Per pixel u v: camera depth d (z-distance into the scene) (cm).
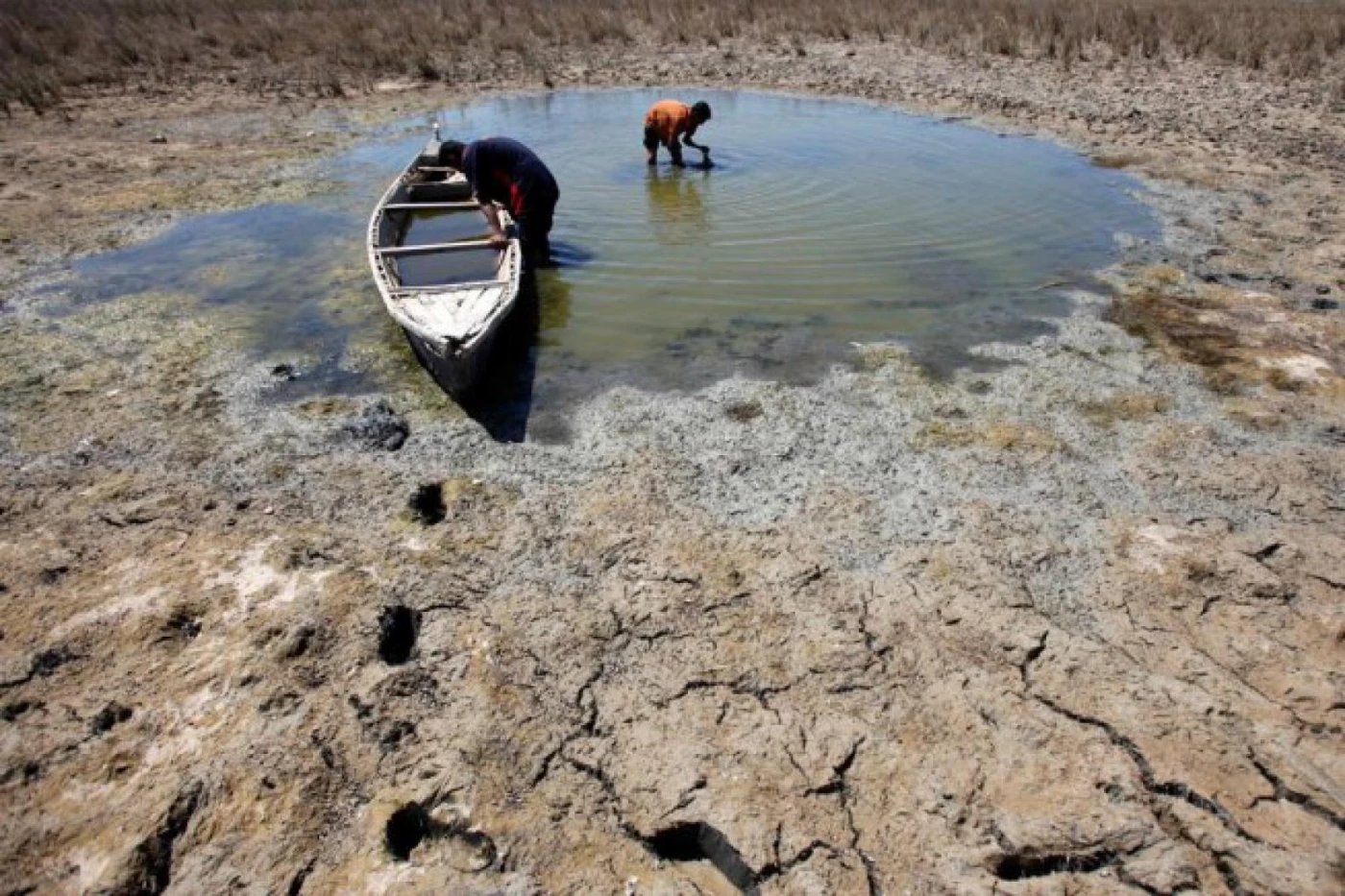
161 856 313
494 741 351
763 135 1282
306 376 629
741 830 316
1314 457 506
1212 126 1245
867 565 437
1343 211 901
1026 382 594
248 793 331
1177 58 1670
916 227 889
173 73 1809
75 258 853
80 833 318
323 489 502
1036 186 1016
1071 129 1273
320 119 1473
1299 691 358
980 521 464
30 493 501
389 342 677
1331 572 420
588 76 1803
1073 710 354
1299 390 573
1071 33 1880
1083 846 305
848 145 1217
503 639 398
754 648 391
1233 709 351
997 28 1928
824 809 323
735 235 871
